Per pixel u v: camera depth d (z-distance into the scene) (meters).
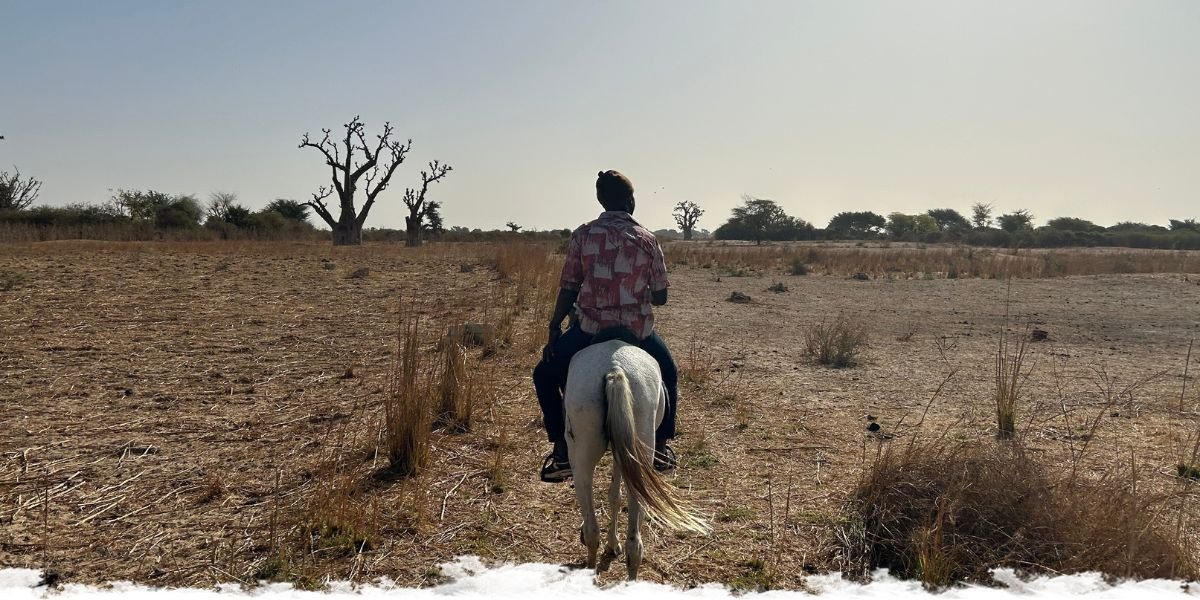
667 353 4.52
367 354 10.28
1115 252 50.62
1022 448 5.18
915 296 19.17
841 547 4.71
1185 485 5.75
